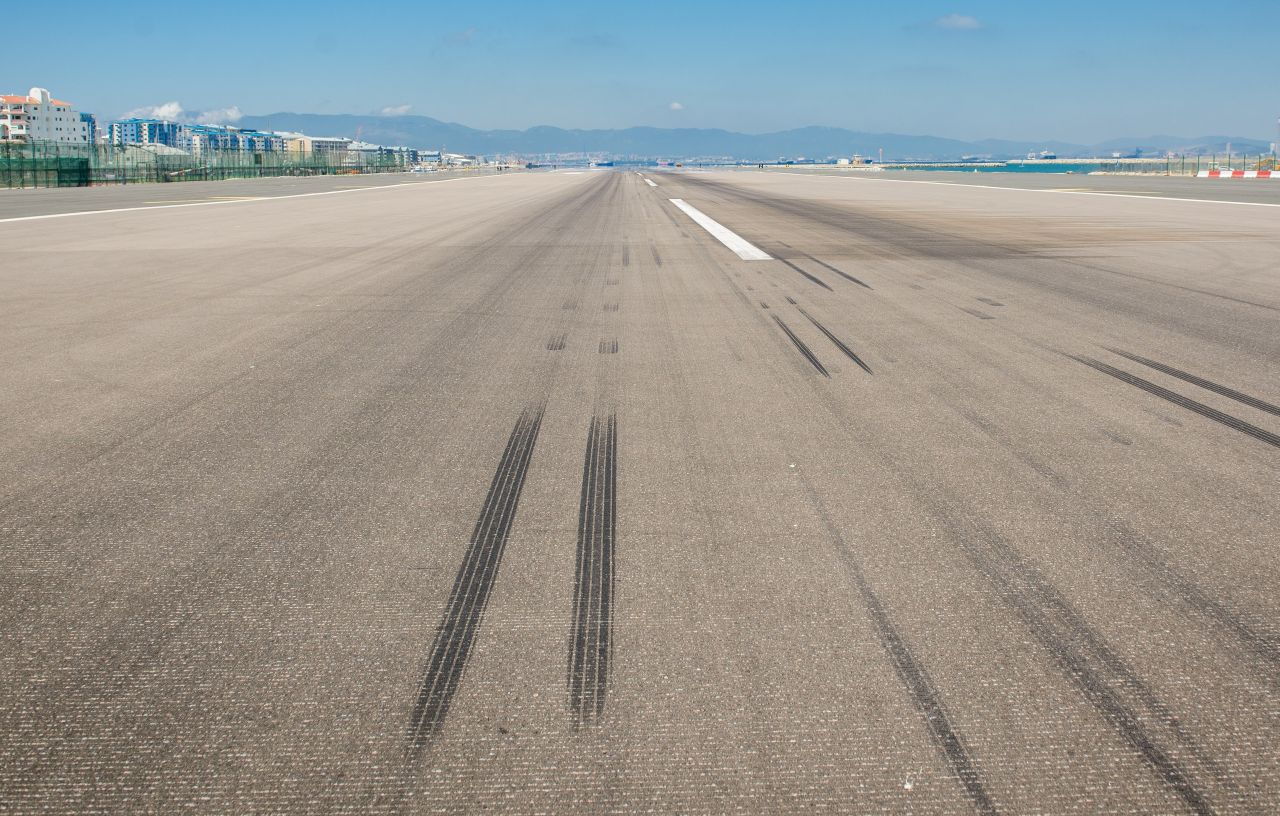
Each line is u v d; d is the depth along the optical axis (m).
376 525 2.71
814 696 1.85
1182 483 3.01
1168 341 5.42
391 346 5.40
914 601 2.22
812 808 1.55
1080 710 1.80
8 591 2.31
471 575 2.39
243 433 3.64
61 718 1.81
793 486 3.01
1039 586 2.29
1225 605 2.19
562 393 4.28
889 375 4.61
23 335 5.70
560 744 1.71
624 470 3.19
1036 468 3.17
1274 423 3.72
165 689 1.89
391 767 1.66
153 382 4.50
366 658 2.00
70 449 3.44
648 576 2.37
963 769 1.64
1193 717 1.78
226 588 2.32
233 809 1.56
